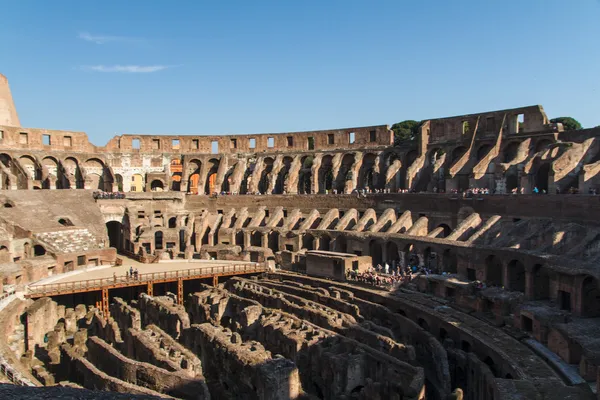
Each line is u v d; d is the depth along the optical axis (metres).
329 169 94.31
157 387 29.00
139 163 96.31
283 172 96.31
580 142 62.22
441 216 66.19
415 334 39.12
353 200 77.38
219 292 53.22
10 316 43.62
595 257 39.06
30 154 85.38
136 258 72.75
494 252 47.97
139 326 45.03
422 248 56.94
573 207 50.06
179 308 45.78
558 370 31.70
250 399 30.47
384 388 30.17
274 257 69.94
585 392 25.50
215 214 86.69
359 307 47.62
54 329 47.78
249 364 30.72
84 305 55.00
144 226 77.94
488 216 60.47
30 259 59.66
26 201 72.81
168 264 68.56
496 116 71.94
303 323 39.59
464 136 76.56
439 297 48.84
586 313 37.34
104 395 18.66
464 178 72.25
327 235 69.56
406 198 70.88
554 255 42.00
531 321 38.22
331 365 32.34
